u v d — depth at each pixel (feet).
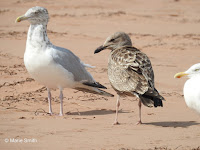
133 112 45.70
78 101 50.60
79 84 47.26
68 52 46.29
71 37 95.71
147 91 37.45
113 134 36.27
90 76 47.85
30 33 44.83
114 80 40.37
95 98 51.90
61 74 44.73
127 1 157.07
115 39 44.65
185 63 76.18
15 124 39.11
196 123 40.83
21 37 92.38
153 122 41.22
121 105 48.88
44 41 44.75
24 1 143.95
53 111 46.42
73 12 131.85
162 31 109.81
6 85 56.49
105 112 45.80
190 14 140.36
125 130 37.83
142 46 89.92
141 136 35.76
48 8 137.80
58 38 93.81
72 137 35.04
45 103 49.47
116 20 122.31
